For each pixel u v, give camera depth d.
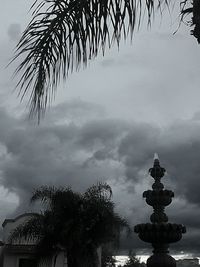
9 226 37.72
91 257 25.34
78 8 4.75
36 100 4.77
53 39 4.87
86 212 25.55
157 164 16.50
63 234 25.06
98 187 26.36
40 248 26.08
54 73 4.90
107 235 25.47
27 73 4.77
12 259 36.09
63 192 25.97
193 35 5.23
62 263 34.84
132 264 57.62
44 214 26.23
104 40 4.61
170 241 14.80
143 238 14.98
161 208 15.93
